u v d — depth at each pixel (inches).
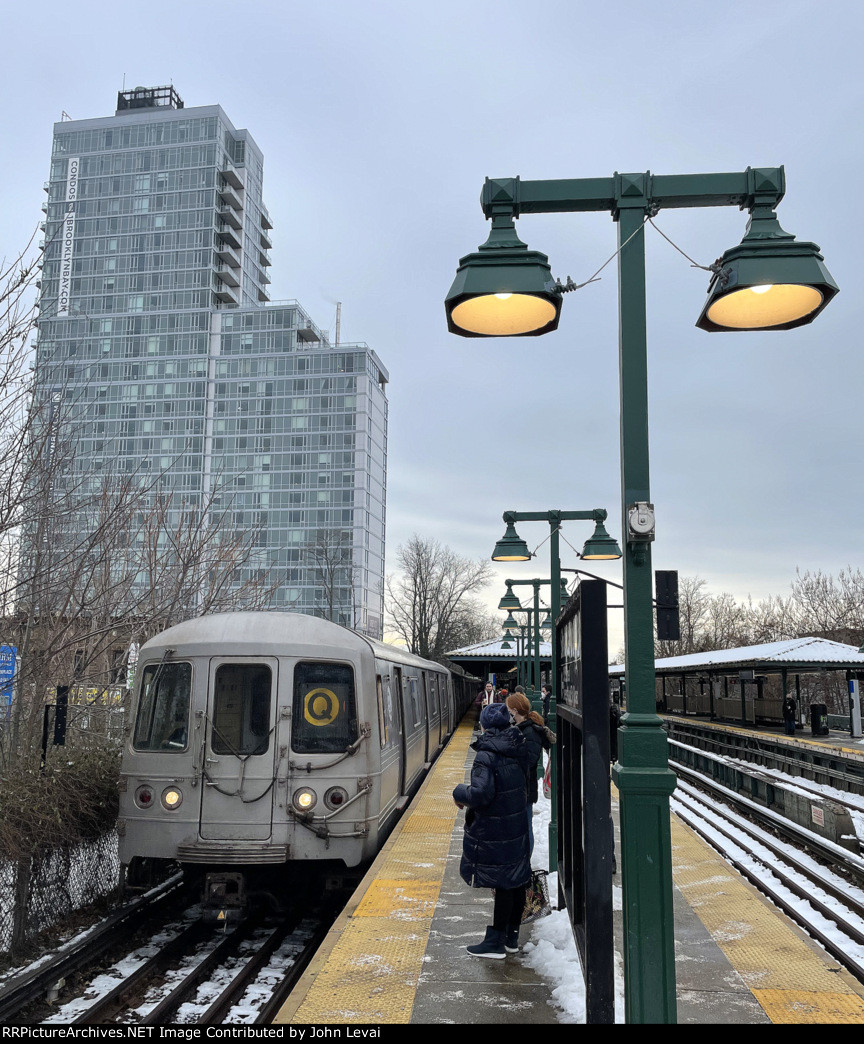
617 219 181.5
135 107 4817.9
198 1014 252.4
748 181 173.6
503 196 179.5
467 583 3024.1
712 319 181.5
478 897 299.9
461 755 879.7
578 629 195.9
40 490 365.4
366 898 298.0
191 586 546.3
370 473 4362.7
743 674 1289.4
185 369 4367.6
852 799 689.6
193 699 336.2
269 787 328.8
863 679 1182.3
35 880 303.7
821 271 162.7
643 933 152.1
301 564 4175.7
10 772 319.6
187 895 374.3
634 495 165.6
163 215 4468.5
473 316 189.0
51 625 418.6
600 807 174.9
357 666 346.9
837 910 347.3
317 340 4655.5
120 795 335.9
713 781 845.8
